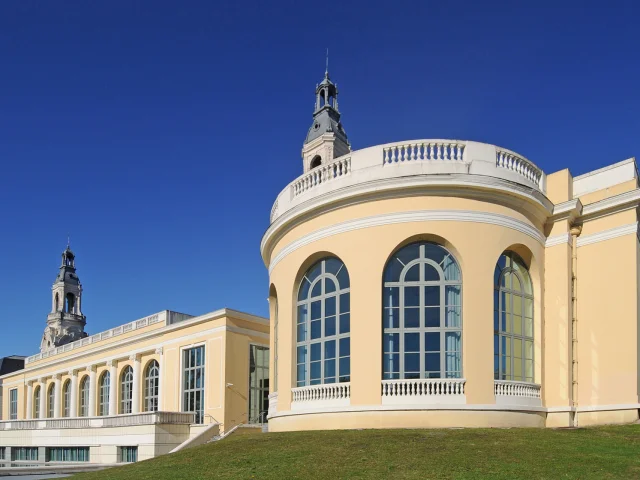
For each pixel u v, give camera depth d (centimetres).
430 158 1930
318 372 2011
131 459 3172
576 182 2111
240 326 3553
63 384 5459
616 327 1909
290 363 2077
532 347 1964
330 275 2028
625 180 1988
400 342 1844
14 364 7575
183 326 3806
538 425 1867
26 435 4169
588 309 1978
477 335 1798
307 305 2097
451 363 1812
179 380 3766
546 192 2108
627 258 1922
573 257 2033
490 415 1755
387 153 1970
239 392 3459
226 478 1273
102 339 4872
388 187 1877
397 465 1226
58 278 8019
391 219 1886
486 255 1853
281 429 2056
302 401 1995
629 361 1864
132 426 3173
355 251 1922
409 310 1866
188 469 1427
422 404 1747
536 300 1984
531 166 2044
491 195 1891
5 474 2372
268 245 2411
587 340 1961
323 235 2016
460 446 1351
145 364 4222
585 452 1279
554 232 2044
